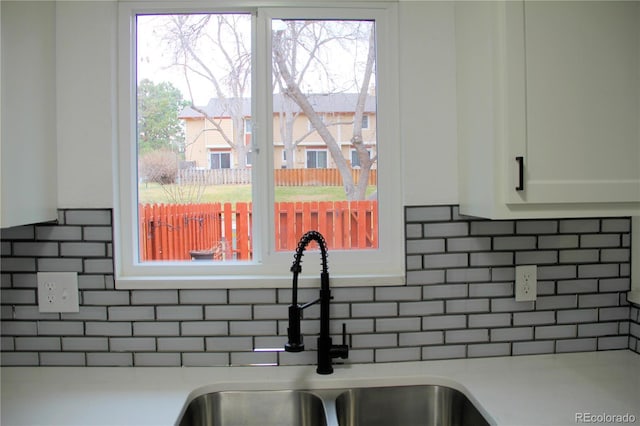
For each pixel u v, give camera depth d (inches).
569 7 45.5
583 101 45.8
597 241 56.8
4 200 43.8
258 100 56.7
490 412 42.9
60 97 54.3
